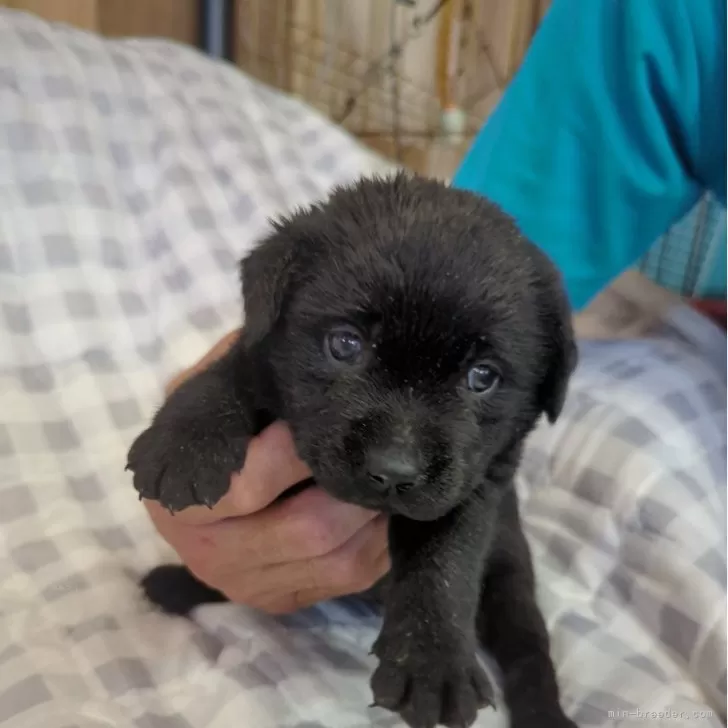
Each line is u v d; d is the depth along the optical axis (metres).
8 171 0.38
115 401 0.35
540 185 0.36
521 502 0.33
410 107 0.66
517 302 0.20
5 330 0.34
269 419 0.22
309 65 0.68
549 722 0.23
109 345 0.37
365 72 0.67
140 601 0.26
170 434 0.21
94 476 0.32
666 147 0.35
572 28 0.36
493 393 0.20
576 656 0.26
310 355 0.20
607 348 0.40
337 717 0.22
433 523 0.21
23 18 0.46
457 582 0.21
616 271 0.37
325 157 0.51
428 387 0.19
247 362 0.22
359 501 0.19
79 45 0.47
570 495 0.33
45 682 0.21
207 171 0.46
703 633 0.26
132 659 0.23
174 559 0.29
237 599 0.25
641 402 0.35
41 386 0.34
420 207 0.21
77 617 0.25
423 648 0.20
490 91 0.63
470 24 0.62
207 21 0.65
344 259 0.20
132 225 0.42
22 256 0.37
